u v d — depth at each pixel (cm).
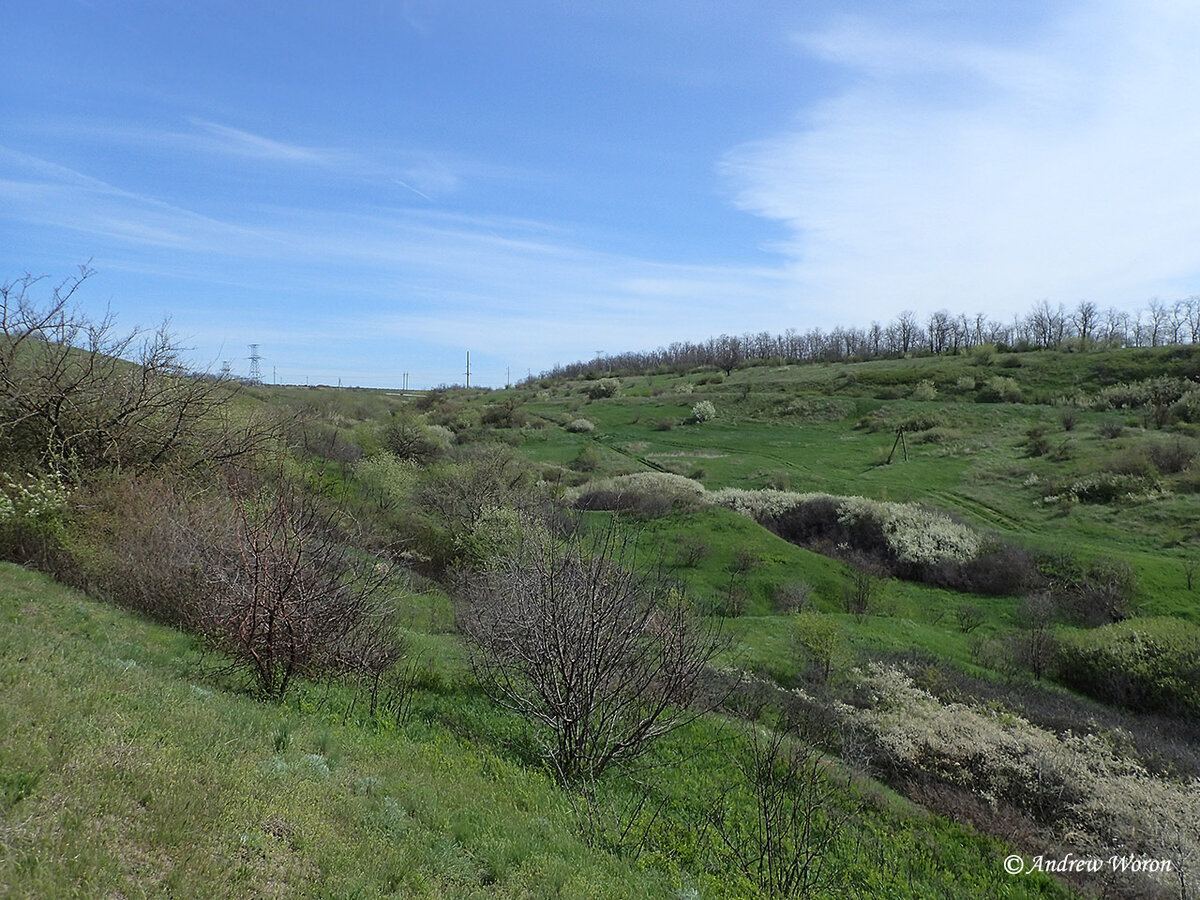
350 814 652
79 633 1015
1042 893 1131
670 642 1193
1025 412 7838
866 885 1012
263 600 982
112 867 460
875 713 1914
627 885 712
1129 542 4512
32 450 1622
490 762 995
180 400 1822
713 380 12356
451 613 2008
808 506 4894
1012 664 2655
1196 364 8225
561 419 9412
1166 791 1580
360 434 4719
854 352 14712
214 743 689
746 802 1126
